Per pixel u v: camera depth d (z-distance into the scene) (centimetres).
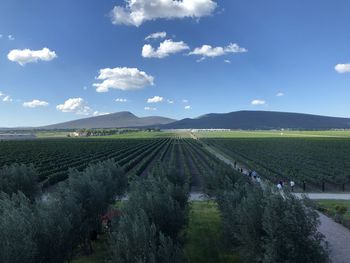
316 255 2000
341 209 3953
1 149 14375
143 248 1847
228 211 2639
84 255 2809
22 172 3691
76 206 2477
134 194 2558
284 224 2002
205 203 4500
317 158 10750
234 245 2705
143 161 9425
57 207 2172
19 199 2439
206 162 10219
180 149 15175
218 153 13700
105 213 3186
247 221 2253
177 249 1948
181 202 3002
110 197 3500
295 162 9688
